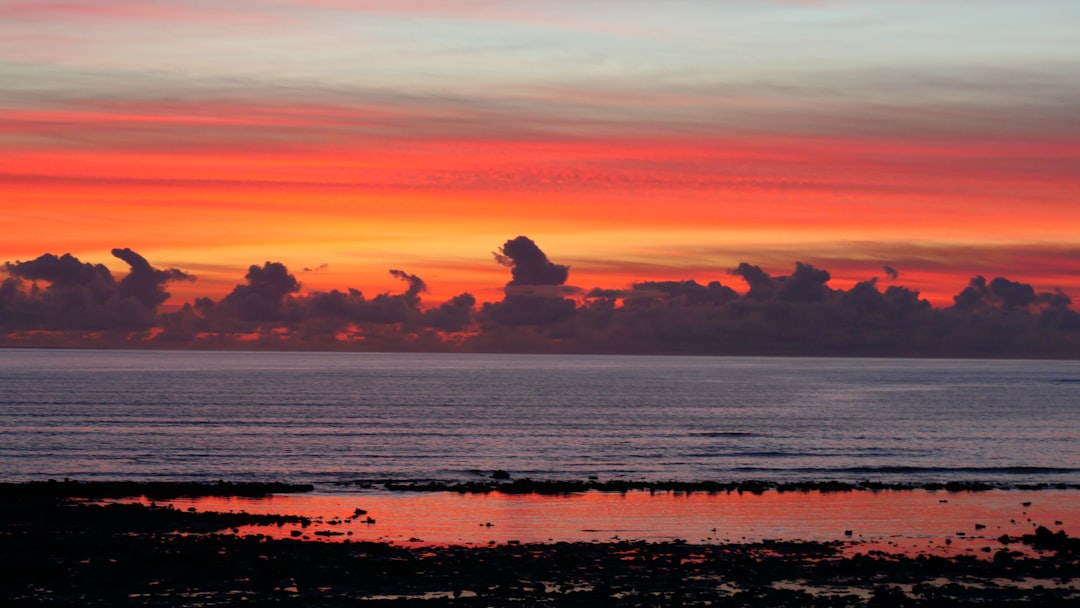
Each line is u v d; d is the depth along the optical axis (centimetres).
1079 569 4484
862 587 4147
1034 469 8806
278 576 4191
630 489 7269
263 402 18125
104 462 9075
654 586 4112
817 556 4759
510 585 4081
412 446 10806
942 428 13825
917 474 8488
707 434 12531
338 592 3947
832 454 10244
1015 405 19825
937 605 3825
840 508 6438
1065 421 15400
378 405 17712
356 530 5434
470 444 11069
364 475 8244
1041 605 3834
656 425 13938
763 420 15088
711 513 6197
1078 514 6238
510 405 18200
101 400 18000
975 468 8888
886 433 12900
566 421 14525
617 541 5141
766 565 4503
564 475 8338
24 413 14750
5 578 4088
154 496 6625
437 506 6412
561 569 4397
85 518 5612
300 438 11569
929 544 5144
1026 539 5262
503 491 7125
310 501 6581
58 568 4222
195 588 3984
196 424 13250
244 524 5522
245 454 9838
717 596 3950
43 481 7319
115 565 4362
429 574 4272
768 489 7338
